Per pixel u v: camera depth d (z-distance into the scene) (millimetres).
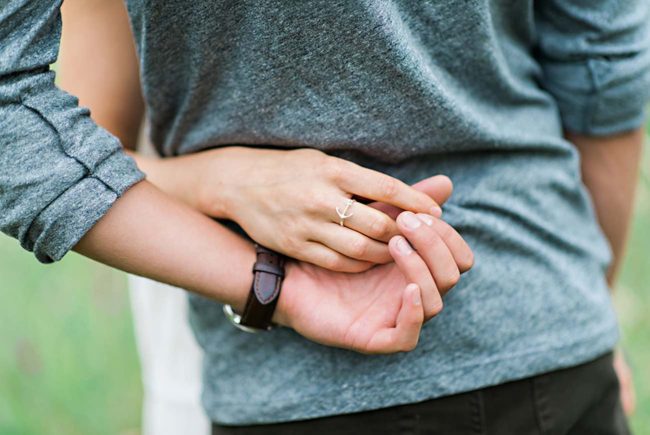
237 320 1002
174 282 973
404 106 965
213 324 1059
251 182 991
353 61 948
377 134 974
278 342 1021
